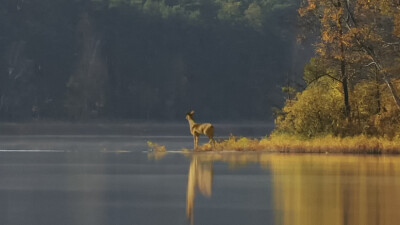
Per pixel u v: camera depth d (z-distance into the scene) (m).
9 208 91.69
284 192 106.19
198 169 144.12
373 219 81.06
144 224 79.75
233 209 90.19
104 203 96.25
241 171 138.50
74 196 103.12
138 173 136.75
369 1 199.38
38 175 133.38
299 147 199.75
